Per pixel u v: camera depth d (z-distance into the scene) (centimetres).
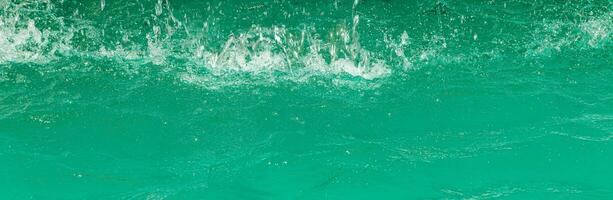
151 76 553
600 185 415
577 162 437
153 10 696
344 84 546
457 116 496
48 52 588
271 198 403
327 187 414
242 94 528
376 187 414
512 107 507
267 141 462
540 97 522
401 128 481
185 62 580
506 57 597
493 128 480
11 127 469
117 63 573
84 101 508
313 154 446
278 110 504
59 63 569
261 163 436
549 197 403
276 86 542
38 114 486
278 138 466
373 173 426
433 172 427
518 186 414
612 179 421
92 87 531
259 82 547
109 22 665
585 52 605
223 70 565
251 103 514
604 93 531
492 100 518
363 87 542
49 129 469
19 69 555
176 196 401
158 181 417
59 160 435
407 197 406
